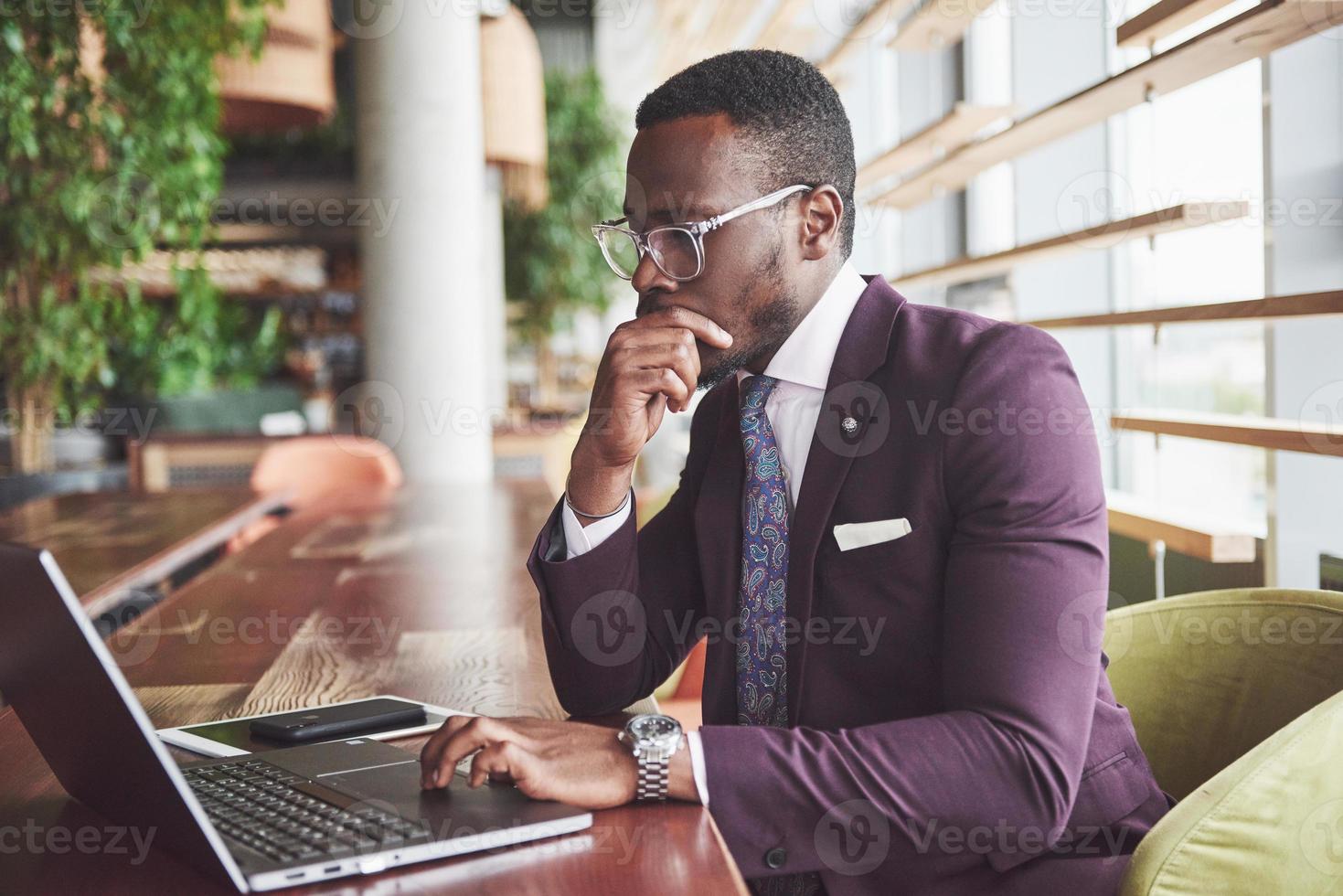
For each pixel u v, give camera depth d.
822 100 1.17
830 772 0.95
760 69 1.16
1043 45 3.14
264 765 1.06
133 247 4.85
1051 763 0.96
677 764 0.95
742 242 1.14
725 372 1.20
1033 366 1.09
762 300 1.16
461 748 0.96
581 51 11.67
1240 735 1.32
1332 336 1.90
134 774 0.82
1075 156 3.09
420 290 4.91
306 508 3.46
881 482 1.13
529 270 10.32
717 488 1.27
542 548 1.25
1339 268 1.90
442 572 2.35
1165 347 2.92
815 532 1.15
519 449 6.07
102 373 5.42
